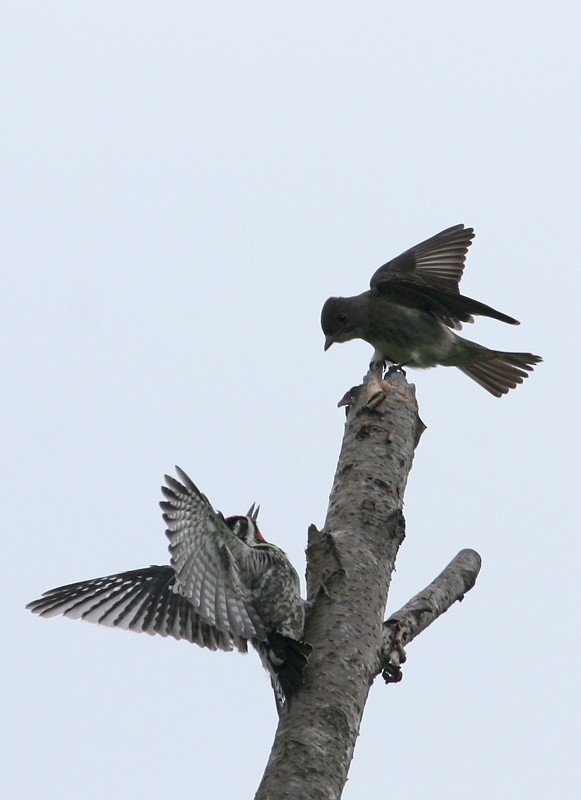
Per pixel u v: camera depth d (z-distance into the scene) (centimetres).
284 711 988
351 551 1100
